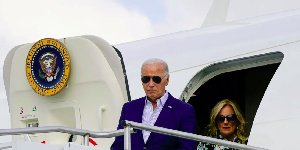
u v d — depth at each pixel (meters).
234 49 13.47
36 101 13.27
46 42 12.99
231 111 12.30
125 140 9.16
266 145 12.70
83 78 12.89
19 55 13.51
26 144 8.81
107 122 12.71
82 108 12.86
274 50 13.20
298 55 13.05
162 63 10.48
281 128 12.70
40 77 13.00
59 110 13.11
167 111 10.38
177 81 13.57
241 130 12.33
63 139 13.16
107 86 12.73
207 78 13.63
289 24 13.58
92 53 12.89
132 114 10.59
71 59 13.00
